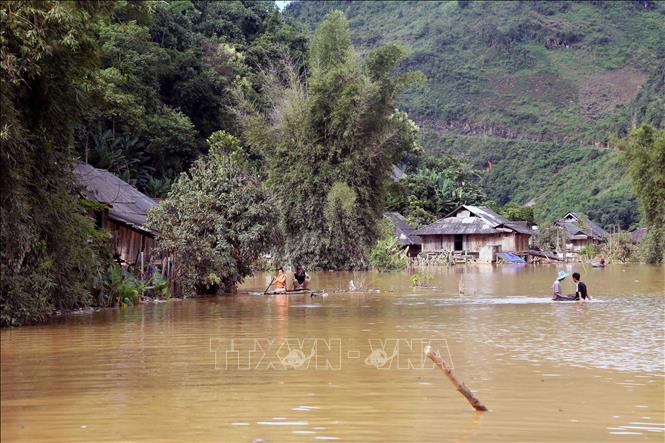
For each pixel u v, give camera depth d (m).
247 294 25.45
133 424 7.72
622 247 70.00
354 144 41.81
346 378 9.95
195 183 25.55
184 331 14.41
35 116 16.11
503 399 8.88
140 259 23.12
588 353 12.06
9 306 14.88
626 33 195.12
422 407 8.45
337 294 25.66
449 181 79.69
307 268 41.53
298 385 9.49
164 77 58.44
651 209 58.97
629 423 7.92
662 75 134.75
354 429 7.62
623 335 14.26
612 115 146.50
